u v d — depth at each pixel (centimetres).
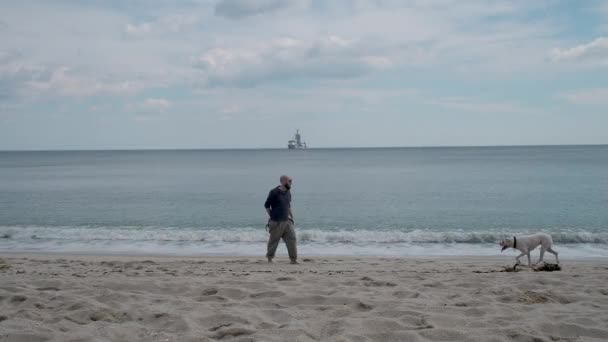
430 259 1171
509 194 3127
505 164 7606
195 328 427
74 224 2075
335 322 440
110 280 648
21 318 449
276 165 8538
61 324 430
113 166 8769
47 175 5859
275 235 1027
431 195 3150
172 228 1941
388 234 1650
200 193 3419
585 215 2181
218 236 1659
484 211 2383
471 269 893
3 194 3409
